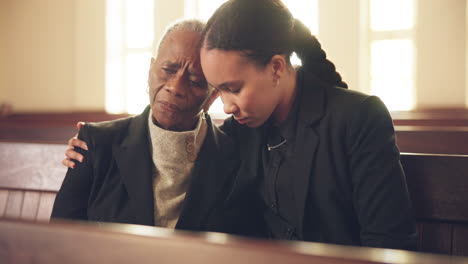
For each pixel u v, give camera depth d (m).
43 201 1.77
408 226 1.22
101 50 6.30
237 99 1.21
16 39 6.85
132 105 6.18
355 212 1.32
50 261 0.44
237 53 1.15
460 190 1.33
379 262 0.35
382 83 4.79
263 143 1.41
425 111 4.50
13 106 6.87
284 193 1.34
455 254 1.34
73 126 5.99
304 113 1.33
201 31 1.34
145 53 6.07
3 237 0.46
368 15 4.82
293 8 5.11
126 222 1.36
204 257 0.39
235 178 1.46
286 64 1.32
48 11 6.62
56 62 6.60
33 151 1.79
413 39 4.63
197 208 1.40
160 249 0.40
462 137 3.87
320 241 1.31
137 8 6.07
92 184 1.44
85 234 0.43
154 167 1.42
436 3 4.50
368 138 1.25
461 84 4.42
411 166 1.40
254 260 0.38
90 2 6.33
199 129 1.44
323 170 1.28
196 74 1.31
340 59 4.90
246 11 1.17
